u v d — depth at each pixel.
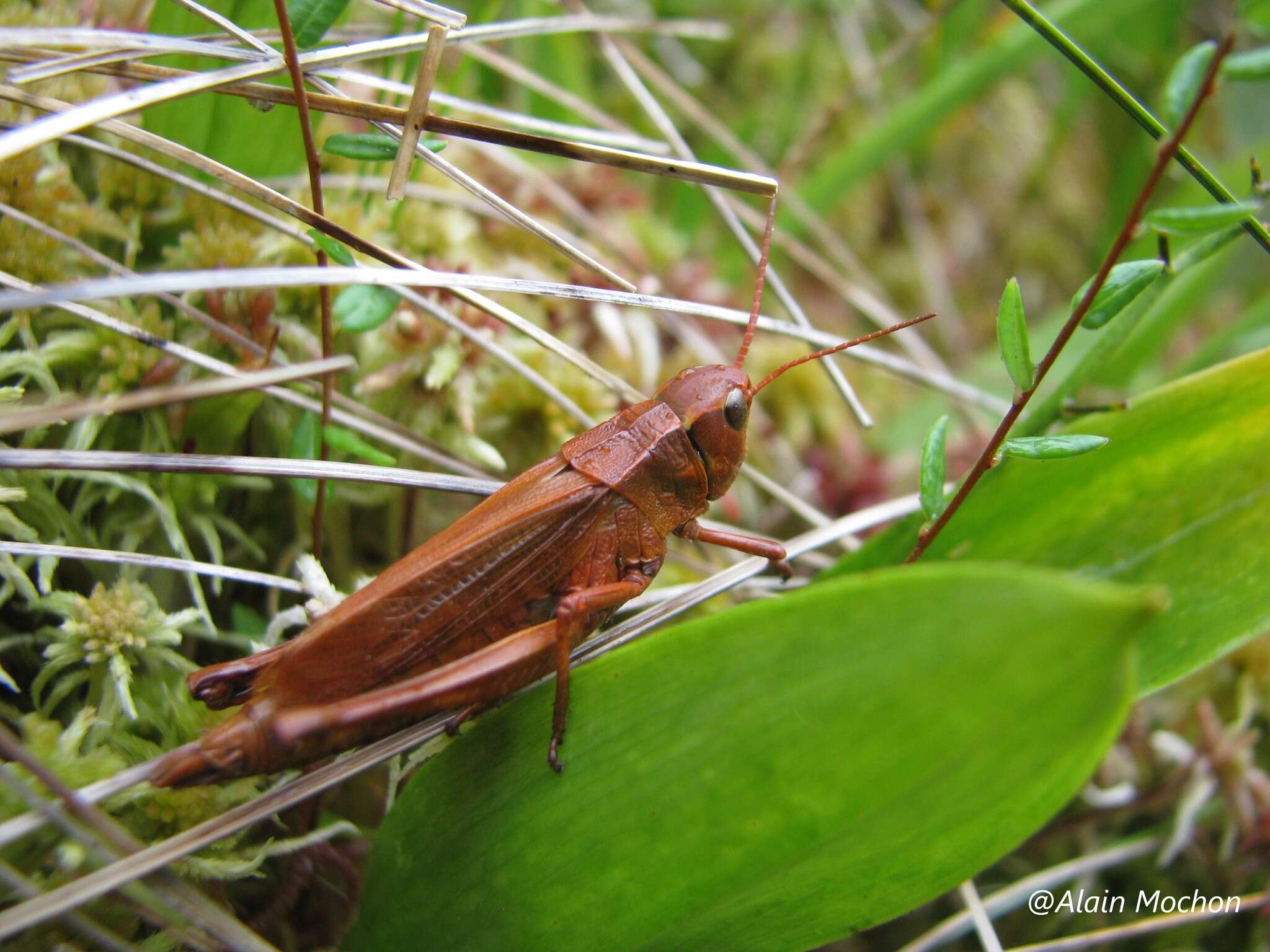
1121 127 0.12
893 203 0.11
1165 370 0.10
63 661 0.05
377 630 0.05
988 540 0.05
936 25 0.09
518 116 0.06
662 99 0.10
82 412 0.05
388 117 0.05
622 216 0.08
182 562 0.05
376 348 0.06
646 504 0.05
